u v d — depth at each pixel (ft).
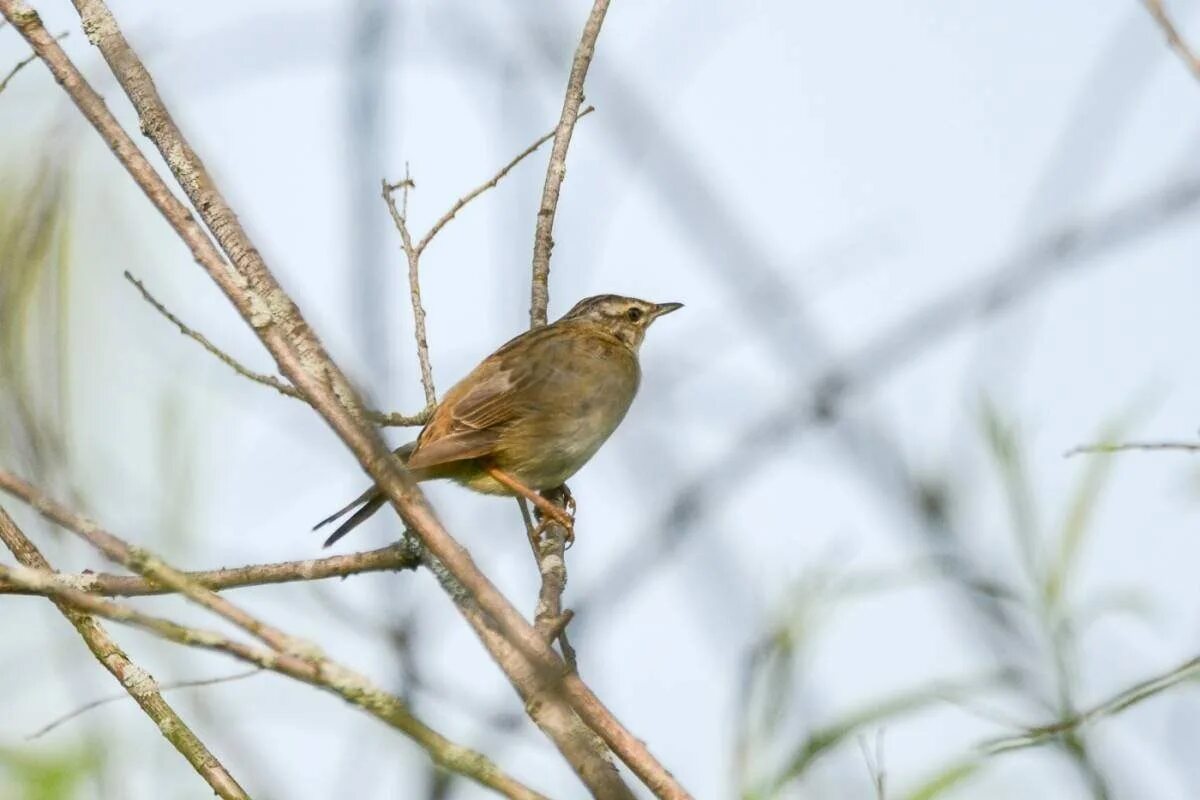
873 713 22.72
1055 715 23.88
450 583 28.58
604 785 22.13
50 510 21.50
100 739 27.73
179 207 27.48
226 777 26.35
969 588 23.79
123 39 31.94
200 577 28.96
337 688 20.16
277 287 28.89
